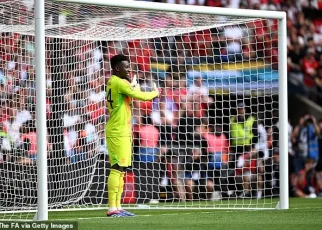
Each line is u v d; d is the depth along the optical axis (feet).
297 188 168.45
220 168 159.02
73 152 146.10
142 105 159.53
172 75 151.02
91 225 92.53
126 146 109.29
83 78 150.30
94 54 152.87
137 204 144.25
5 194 141.28
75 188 146.20
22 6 120.98
